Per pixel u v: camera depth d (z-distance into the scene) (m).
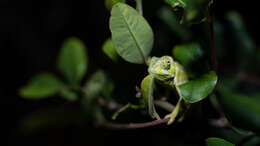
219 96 0.42
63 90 0.57
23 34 1.29
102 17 1.14
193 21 0.38
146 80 0.40
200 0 0.37
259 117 0.41
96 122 0.57
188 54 0.44
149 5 0.46
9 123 1.29
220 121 0.47
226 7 0.81
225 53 0.69
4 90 1.31
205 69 0.43
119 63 0.45
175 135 0.50
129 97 0.46
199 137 0.48
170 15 0.54
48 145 1.17
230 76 0.67
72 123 0.91
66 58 0.55
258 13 0.83
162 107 0.45
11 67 1.31
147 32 0.40
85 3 1.17
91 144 1.03
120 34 0.40
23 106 1.31
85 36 1.18
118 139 0.80
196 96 0.39
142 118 0.50
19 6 1.26
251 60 0.66
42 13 1.26
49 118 0.94
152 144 0.65
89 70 0.93
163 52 0.50
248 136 0.46
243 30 0.67
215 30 0.65
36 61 1.31
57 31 1.26
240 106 0.42
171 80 0.41
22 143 1.22
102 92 0.53
